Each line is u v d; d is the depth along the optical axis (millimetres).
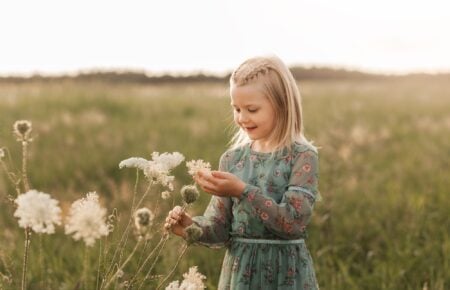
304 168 2592
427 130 12453
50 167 7703
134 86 20469
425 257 4430
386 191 6668
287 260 2572
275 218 2453
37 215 1789
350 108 16891
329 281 4016
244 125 2641
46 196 1814
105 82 19672
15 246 4273
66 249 4445
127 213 5281
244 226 2604
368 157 9117
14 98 14023
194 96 18891
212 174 2434
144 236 1921
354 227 5164
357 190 6477
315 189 2594
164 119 13430
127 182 6570
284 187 2607
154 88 21562
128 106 15039
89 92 15828
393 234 4969
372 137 10469
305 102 19312
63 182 7238
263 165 2672
